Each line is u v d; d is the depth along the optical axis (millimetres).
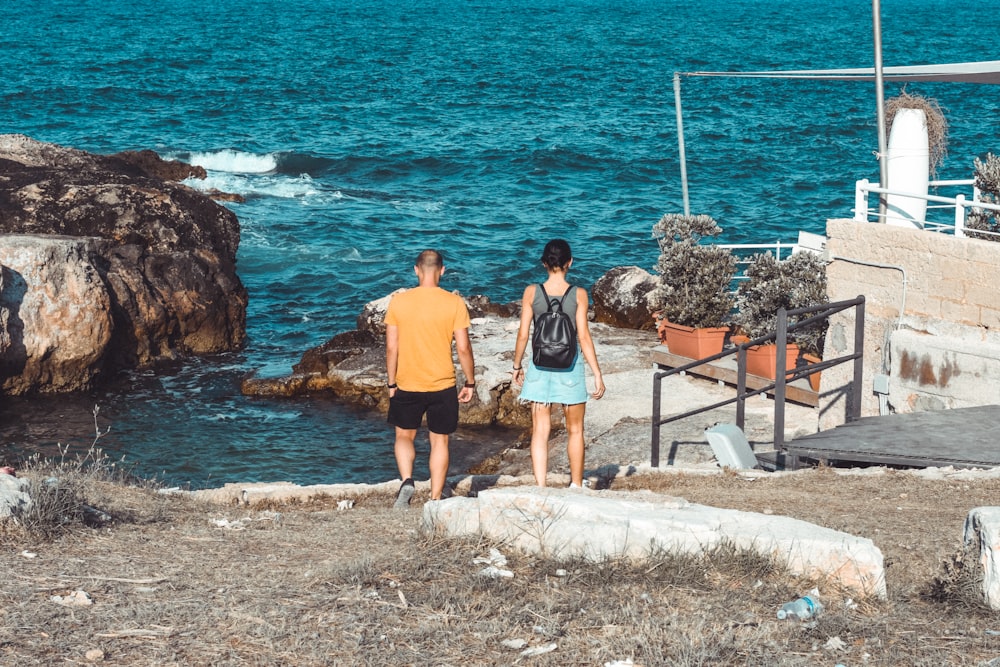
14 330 17422
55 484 6891
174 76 78312
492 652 4562
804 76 16312
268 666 4293
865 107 72062
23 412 16828
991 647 4641
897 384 11641
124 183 22531
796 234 36281
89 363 18141
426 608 5031
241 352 21172
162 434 15781
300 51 102375
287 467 14383
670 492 8773
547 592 5309
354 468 14344
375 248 31672
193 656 4359
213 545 6406
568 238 34125
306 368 18344
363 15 171625
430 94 73438
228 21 143250
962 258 10938
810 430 12859
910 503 7949
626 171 47531
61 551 5930
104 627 4621
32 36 106750
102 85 71062
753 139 57312
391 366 8289
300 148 51031
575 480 8430
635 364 16609
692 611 5074
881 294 11898
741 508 7879
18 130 54438
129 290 19656
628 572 5555
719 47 120875
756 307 14109
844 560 5449
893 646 4660
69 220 21344
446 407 8312
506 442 15141
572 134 57250
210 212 23266
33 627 4559
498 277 29172
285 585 5344
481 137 55500
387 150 50875
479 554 5906
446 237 33688
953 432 9945
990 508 5531
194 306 20688
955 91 80500
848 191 44125
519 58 101000
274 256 30125
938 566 6066
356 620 4840
